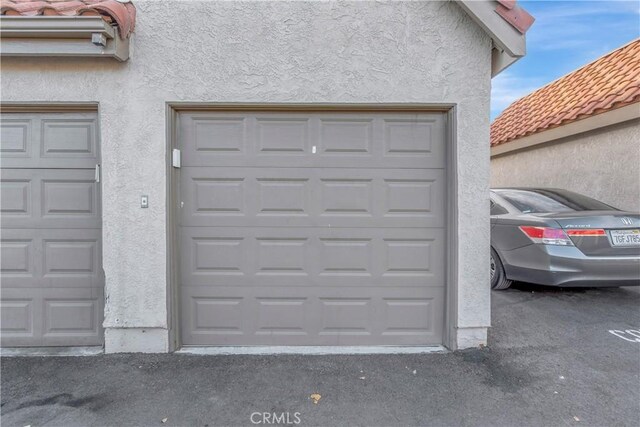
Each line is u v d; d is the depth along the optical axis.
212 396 2.70
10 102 3.30
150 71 3.31
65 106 3.35
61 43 3.08
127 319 3.35
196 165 3.47
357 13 3.35
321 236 3.52
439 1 3.34
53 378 2.95
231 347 3.50
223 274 3.51
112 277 3.35
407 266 3.54
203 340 3.53
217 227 3.49
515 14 3.09
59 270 3.48
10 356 3.32
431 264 3.54
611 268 4.02
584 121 6.44
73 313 3.49
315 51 3.36
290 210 3.51
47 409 2.55
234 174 3.48
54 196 3.45
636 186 5.77
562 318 4.11
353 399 2.65
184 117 3.45
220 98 3.35
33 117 3.44
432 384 2.85
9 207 3.45
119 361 3.22
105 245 3.35
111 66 3.30
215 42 3.33
